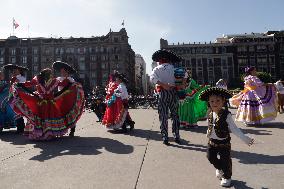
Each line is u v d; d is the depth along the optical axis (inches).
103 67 3388.3
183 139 253.3
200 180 139.3
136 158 181.6
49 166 167.0
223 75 3474.4
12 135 294.5
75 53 3427.7
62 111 261.9
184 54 3503.9
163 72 239.5
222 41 3715.6
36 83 257.3
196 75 3481.8
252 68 346.3
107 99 316.8
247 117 342.0
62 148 217.3
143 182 137.2
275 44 3479.3
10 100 263.0
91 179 142.4
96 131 312.2
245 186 131.0
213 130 136.9
